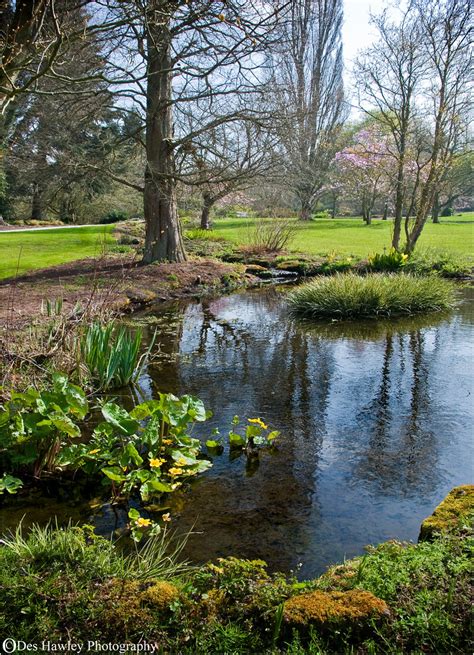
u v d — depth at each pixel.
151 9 5.98
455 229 26.23
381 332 8.48
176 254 14.13
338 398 5.59
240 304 10.95
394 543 2.80
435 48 12.96
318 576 2.81
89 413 5.14
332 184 32.16
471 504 3.04
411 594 2.22
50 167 12.83
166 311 10.16
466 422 4.93
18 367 5.16
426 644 2.00
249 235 18.42
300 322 9.30
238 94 11.95
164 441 4.21
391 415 5.12
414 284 10.37
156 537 3.15
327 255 15.66
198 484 3.86
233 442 4.46
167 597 2.27
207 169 12.82
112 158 13.04
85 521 3.37
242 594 2.30
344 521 3.37
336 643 2.06
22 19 5.58
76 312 6.87
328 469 4.08
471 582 2.23
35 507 3.54
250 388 5.91
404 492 3.73
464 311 9.97
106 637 2.14
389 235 23.30
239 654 2.03
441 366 6.64
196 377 6.29
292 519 3.39
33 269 13.66
